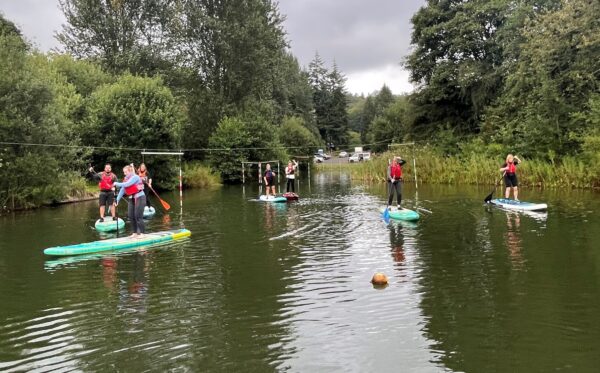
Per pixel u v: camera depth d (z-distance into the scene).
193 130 46.00
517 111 30.91
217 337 6.57
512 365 5.58
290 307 7.72
